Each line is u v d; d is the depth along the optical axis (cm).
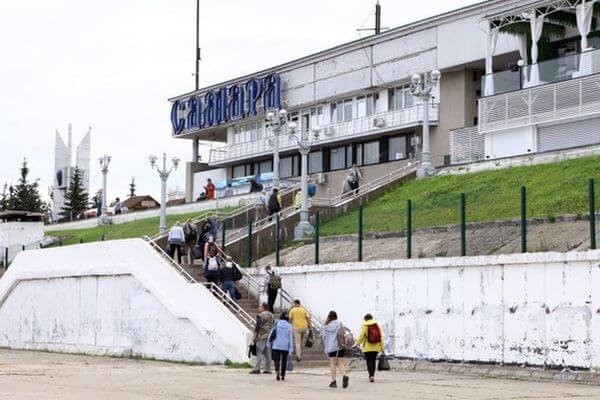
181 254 4778
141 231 7056
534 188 4288
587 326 3025
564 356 3088
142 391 2789
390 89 7038
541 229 3631
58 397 2595
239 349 3806
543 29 5588
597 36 5381
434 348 3512
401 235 4219
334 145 7562
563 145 4988
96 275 4853
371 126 7000
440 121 6531
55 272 5188
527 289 3212
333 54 7444
